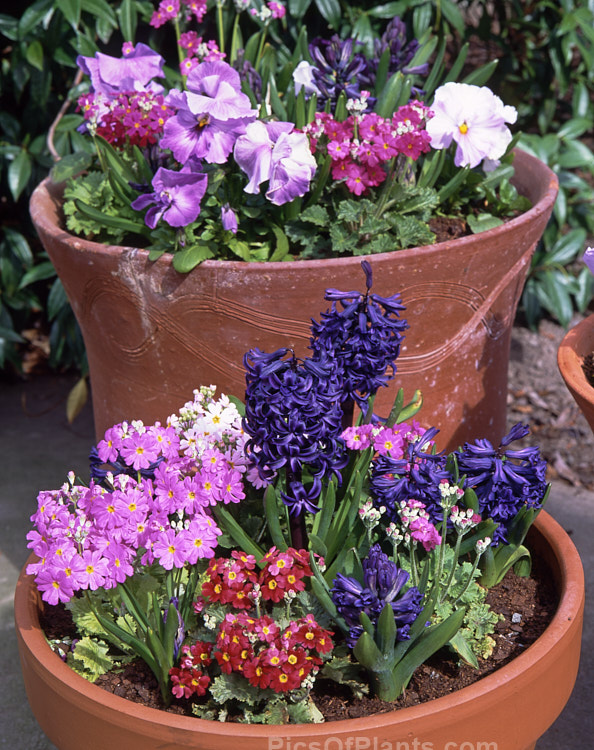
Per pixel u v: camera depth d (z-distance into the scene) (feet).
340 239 6.06
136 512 4.61
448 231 6.73
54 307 9.95
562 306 10.84
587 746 6.06
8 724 6.45
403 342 5.91
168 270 5.68
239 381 5.97
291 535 4.84
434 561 4.97
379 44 6.99
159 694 4.62
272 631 4.33
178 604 4.75
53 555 4.46
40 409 10.71
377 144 5.85
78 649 4.71
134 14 7.63
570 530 8.12
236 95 5.59
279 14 7.10
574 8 10.39
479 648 4.70
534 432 9.75
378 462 4.73
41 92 9.30
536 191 7.01
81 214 6.54
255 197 6.15
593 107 12.23
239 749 4.01
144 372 6.23
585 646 6.97
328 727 3.98
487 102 6.41
